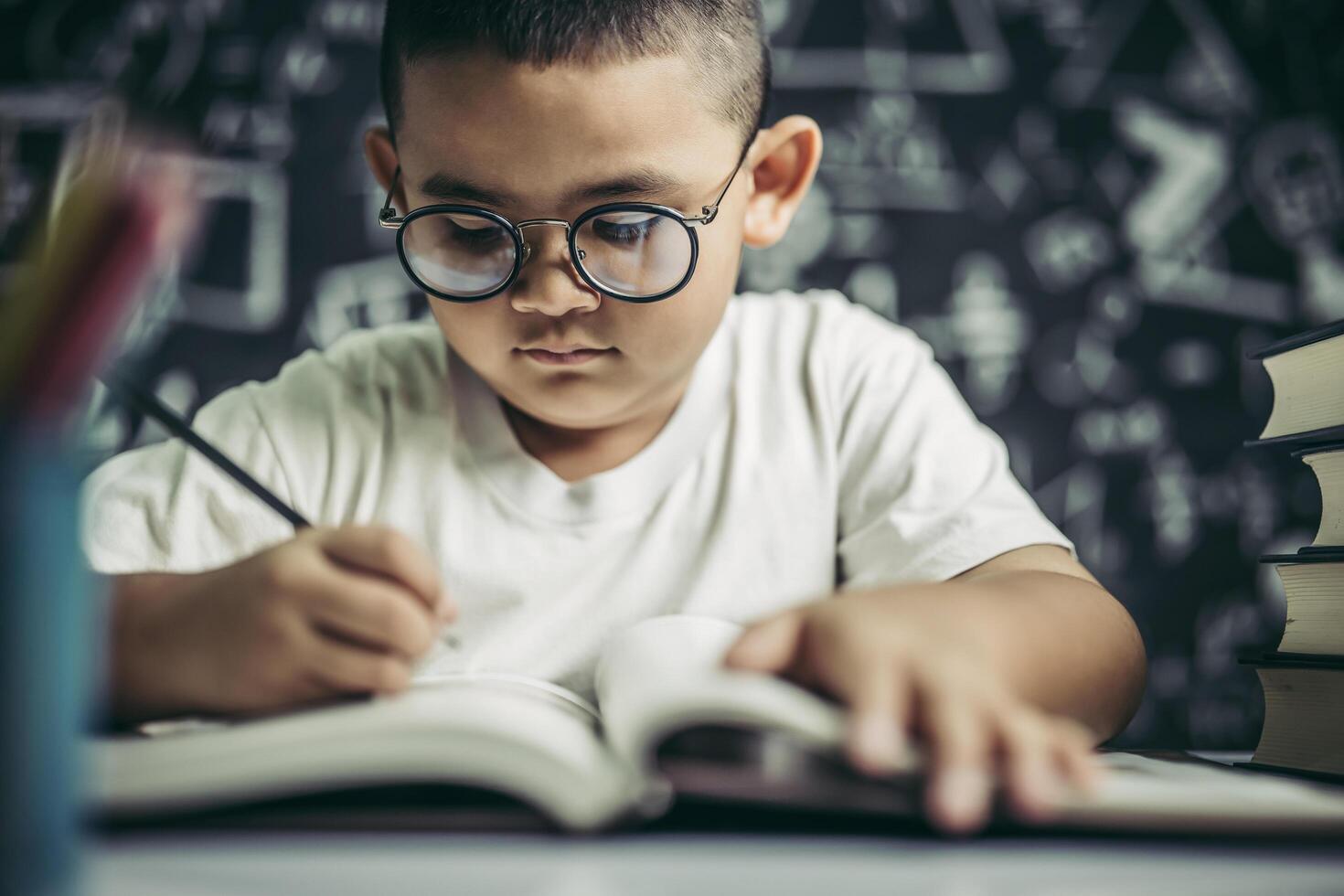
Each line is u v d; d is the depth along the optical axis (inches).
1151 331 55.8
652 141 22.4
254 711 16.3
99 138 8.7
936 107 55.9
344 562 16.2
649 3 22.5
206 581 17.2
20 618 8.7
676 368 24.9
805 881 10.4
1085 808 12.1
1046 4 56.2
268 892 9.7
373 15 55.0
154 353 53.1
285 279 54.3
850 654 14.0
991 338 55.5
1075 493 55.2
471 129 22.0
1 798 8.6
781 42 55.7
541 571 27.8
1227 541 55.4
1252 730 54.7
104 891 9.6
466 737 12.0
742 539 28.4
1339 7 56.7
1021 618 17.8
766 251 55.2
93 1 53.6
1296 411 22.1
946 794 11.9
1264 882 10.5
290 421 29.1
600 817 12.3
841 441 29.8
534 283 22.7
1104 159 56.1
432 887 9.9
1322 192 56.5
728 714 12.2
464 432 29.0
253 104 54.3
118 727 17.7
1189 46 56.5
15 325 8.4
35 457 8.8
